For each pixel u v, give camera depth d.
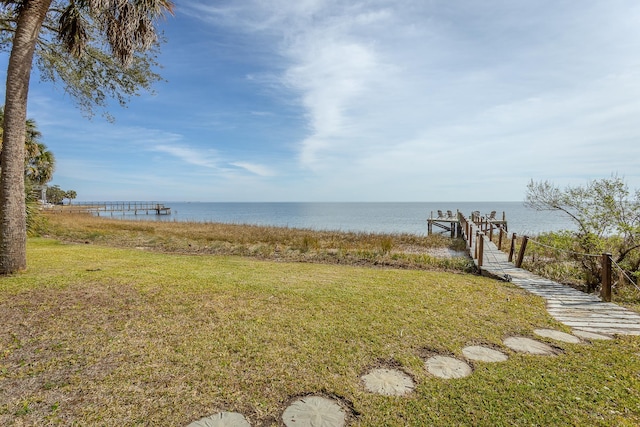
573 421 2.17
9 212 5.45
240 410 2.25
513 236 8.78
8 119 5.40
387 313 4.22
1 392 2.36
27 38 5.43
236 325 3.69
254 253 9.80
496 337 3.58
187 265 7.18
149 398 2.34
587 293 5.71
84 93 8.34
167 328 3.55
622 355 3.17
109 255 8.16
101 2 5.64
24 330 3.39
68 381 2.52
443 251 12.93
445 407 2.31
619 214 6.53
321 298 4.80
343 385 2.57
